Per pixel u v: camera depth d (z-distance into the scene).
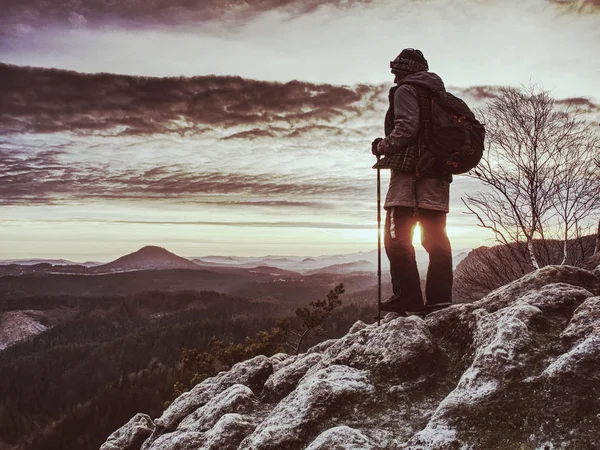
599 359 2.71
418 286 4.57
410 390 3.46
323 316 19.77
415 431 3.11
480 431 2.71
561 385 2.70
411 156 4.44
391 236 4.64
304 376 4.39
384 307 4.65
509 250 8.10
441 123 4.35
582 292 3.55
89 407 134.62
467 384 3.00
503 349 3.05
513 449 2.57
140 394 128.12
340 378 3.57
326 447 2.82
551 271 4.04
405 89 4.42
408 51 4.73
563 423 2.56
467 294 8.38
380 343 3.81
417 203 4.50
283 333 20.28
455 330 3.92
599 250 6.41
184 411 5.22
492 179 8.07
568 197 7.63
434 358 3.66
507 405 2.77
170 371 139.88
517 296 3.96
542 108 7.84
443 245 4.62
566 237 7.37
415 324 3.86
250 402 4.43
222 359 20.38
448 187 4.65
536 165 7.79
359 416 3.31
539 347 3.08
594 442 2.41
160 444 4.37
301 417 3.32
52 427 134.50
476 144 4.34
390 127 4.71
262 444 3.22
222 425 3.91
